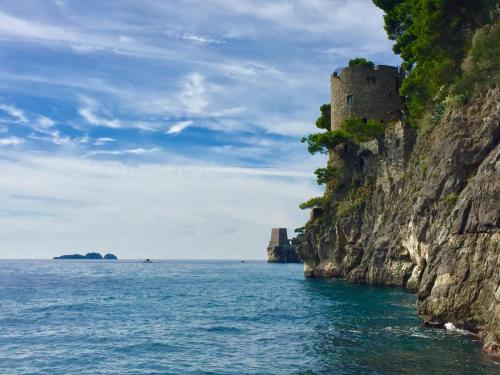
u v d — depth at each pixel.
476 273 21.50
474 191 22.38
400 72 70.12
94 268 154.38
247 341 24.00
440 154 34.09
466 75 32.12
